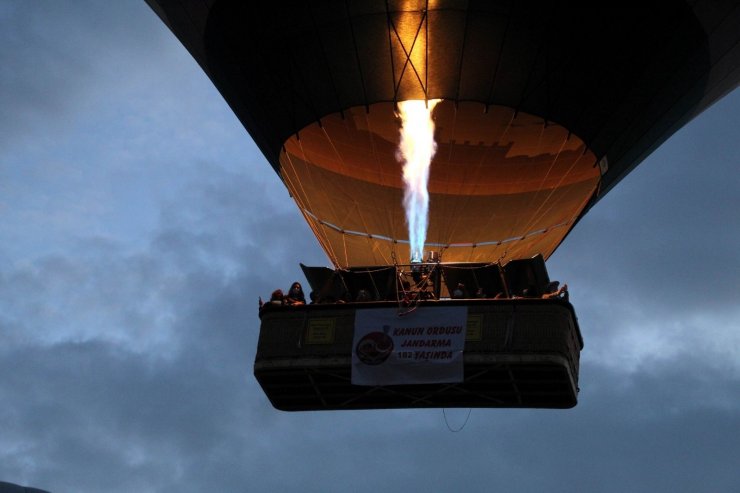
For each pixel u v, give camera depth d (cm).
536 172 4462
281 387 4222
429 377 4066
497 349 4053
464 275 4197
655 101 4397
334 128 4409
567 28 4241
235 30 4378
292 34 4306
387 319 4116
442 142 4416
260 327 4175
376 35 4256
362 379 4084
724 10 4256
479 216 4506
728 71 4506
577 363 4184
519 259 4200
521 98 4316
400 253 4503
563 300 4084
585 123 4375
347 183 4497
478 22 4222
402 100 4325
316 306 4159
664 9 4244
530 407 4241
